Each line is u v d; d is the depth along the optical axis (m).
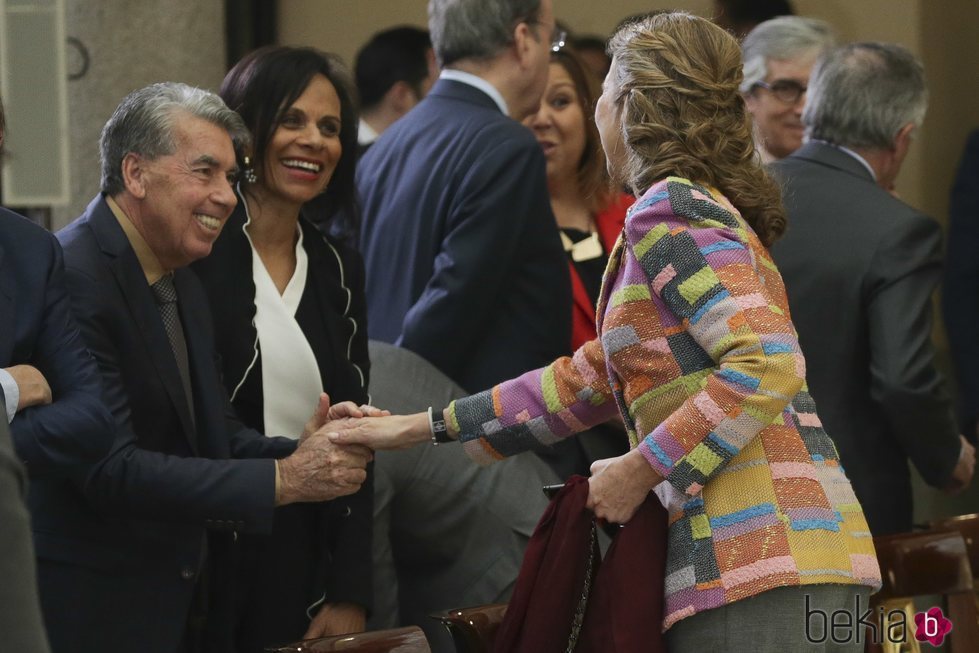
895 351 8.48
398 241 9.08
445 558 8.16
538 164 8.91
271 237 7.60
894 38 14.15
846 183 8.87
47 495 6.41
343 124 7.84
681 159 5.75
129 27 11.46
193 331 6.92
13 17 9.75
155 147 6.56
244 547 7.30
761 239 5.90
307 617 7.46
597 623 5.70
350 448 6.71
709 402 5.44
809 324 8.70
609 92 6.06
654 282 5.59
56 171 9.85
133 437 6.43
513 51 9.23
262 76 7.50
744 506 5.52
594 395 6.32
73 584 6.37
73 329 6.11
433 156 9.02
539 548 5.84
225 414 7.09
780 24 10.80
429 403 8.16
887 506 8.74
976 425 12.96
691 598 5.51
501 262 8.70
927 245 8.65
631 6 14.24
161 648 6.53
